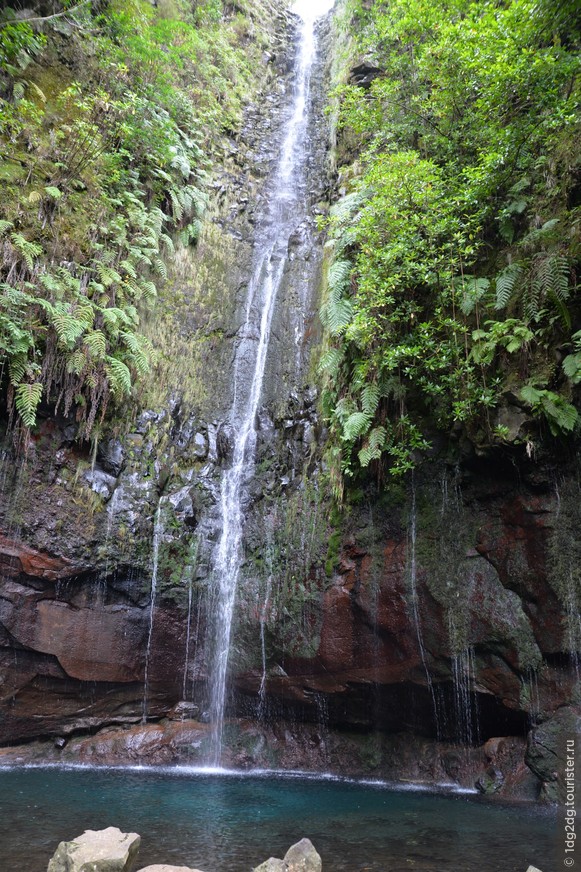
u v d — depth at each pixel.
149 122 12.47
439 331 8.44
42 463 9.20
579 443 7.08
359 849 4.98
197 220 12.73
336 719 9.24
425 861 4.68
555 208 7.84
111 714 9.65
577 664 6.96
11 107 10.30
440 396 8.27
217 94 15.78
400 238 8.48
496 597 7.59
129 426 10.34
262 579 9.77
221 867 4.43
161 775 8.27
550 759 6.89
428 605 8.09
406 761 8.59
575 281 7.14
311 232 13.00
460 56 8.98
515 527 7.54
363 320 8.44
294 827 5.66
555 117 7.78
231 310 12.51
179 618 9.87
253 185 14.79
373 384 8.50
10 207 9.54
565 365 6.78
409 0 10.06
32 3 11.58
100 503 9.55
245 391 11.68
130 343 9.92
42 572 8.88
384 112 10.86
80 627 9.22
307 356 11.22
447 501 8.19
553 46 8.21
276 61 18.09
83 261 10.22
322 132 15.41
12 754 8.89
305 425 10.46
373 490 8.91
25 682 8.95
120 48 13.11
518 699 7.39
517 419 7.27
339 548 9.09
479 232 8.72
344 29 16.20
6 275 8.95
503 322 7.73
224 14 17.69
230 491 10.66
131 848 4.13
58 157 10.70
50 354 9.09
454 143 9.57
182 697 9.93
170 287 11.98
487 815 6.23
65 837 5.07
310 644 9.04
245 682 9.62
